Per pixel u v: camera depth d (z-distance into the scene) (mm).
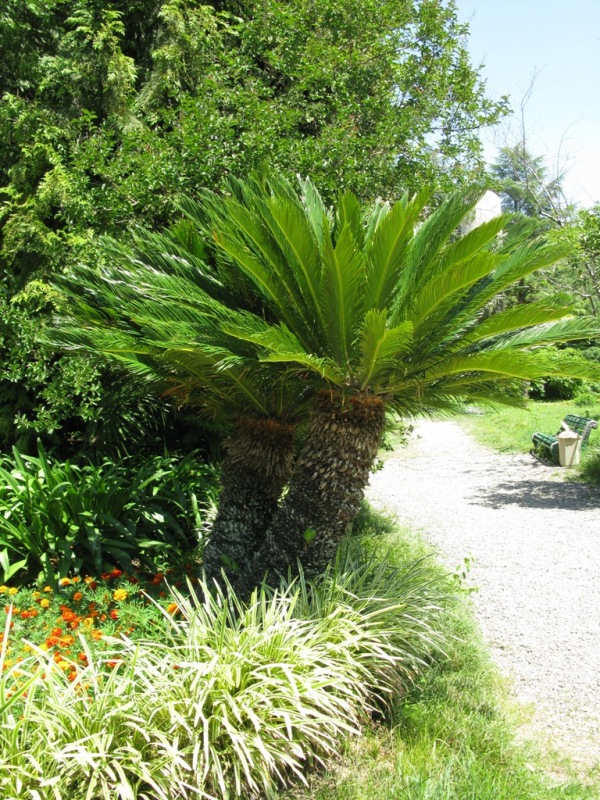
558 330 4348
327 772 3264
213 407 5062
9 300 7191
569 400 23984
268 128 7102
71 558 5164
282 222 3893
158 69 8180
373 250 4055
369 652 3799
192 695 3070
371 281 4141
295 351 3953
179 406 5246
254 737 2996
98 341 4121
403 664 3988
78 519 5543
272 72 9031
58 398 6688
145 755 2895
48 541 5305
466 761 3312
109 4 8117
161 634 3924
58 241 7082
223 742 3039
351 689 3564
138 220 7156
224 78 7969
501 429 18234
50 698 2918
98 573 5230
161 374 4656
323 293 4102
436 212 4699
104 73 7770
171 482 6645
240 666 3229
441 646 4453
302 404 4762
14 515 5379
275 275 4332
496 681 4375
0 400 7375
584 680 4449
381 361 3939
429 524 8766
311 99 8461
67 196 6961
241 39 9070
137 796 2703
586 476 11586
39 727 2785
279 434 4828
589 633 5160
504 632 5242
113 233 7043
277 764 3131
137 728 2822
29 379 6828
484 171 9516
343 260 3873
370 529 7578
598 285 12953
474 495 10695
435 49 9258
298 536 4352
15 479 5559
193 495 6305
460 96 9172
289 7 8641
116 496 5867
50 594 4746
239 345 4289
